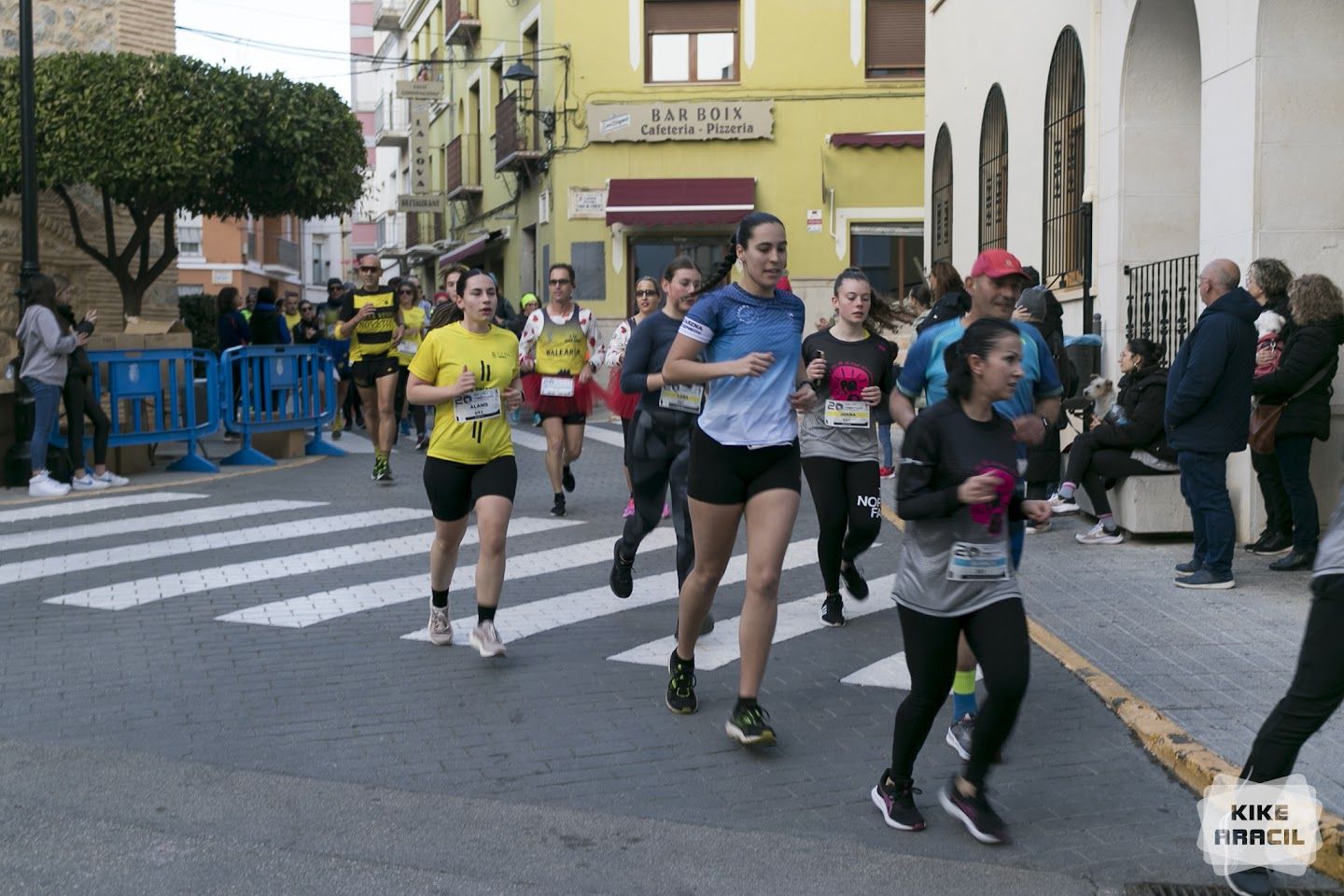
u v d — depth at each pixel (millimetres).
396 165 48812
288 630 7473
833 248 25094
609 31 25312
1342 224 9109
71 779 5117
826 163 25000
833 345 7379
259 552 9688
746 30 25016
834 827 4730
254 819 4734
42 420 12398
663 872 4336
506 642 7223
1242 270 9305
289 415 15469
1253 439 8492
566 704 6141
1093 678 6305
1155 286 10914
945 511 4391
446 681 6488
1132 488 9539
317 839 4562
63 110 15703
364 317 13391
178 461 14445
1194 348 7969
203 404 14656
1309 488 8453
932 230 18266
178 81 16047
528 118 26953
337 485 13141
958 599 4461
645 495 7402
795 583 8812
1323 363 8219
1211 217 9789
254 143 17250
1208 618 7430
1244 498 9375
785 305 5492
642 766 5332
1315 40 9047
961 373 4457
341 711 6012
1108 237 11578
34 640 7234
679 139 25234
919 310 13547
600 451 16312
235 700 6176
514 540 10219
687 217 24469
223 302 17969
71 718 5898
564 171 25578
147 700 6164
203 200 18297
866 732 5766
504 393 6785
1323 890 4227
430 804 4914
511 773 5250
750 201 24656
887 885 4258
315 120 17188
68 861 4340
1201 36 9914
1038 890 4227
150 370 13852
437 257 37969
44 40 19141
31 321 12367
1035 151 13688
